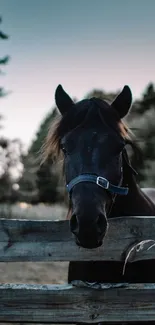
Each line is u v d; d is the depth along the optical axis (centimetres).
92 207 233
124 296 248
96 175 247
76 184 246
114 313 248
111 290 247
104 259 253
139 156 303
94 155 251
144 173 1404
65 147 260
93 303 247
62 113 291
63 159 287
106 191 252
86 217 229
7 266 877
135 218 255
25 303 246
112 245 253
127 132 281
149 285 251
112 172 254
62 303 246
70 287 247
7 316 246
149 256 256
